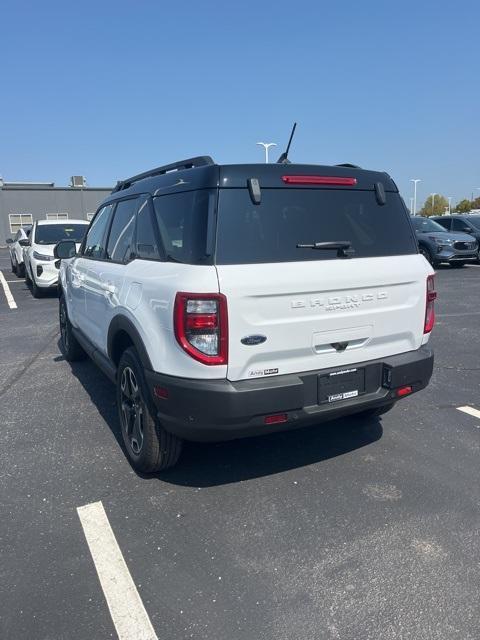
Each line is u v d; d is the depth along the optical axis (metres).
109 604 2.46
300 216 3.20
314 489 3.46
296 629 2.30
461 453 3.94
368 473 3.66
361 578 2.61
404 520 3.09
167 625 2.33
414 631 2.29
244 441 4.20
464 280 13.84
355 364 3.36
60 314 6.95
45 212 49.25
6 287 14.09
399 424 4.50
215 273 2.85
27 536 2.98
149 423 3.37
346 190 3.43
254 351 2.97
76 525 3.08
